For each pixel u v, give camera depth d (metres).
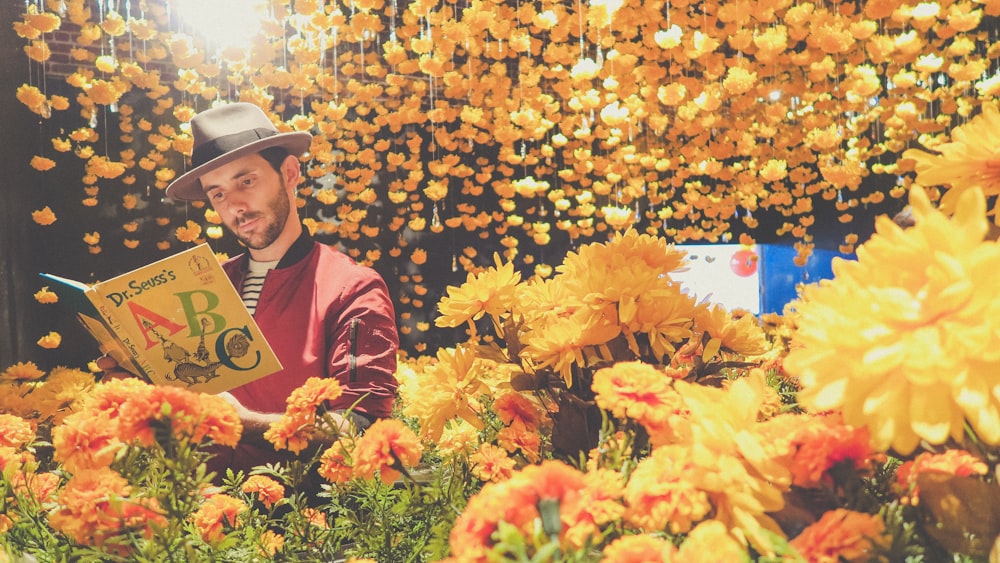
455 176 9.62
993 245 0.41
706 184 11.49
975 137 0.56
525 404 0.99
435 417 0.97
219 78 7.97
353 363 1.80
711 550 0.41
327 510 1.06
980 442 0.51
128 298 1.32
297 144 2.12
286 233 2.07
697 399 0.53
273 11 6.50
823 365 0.45
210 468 1.66
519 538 0.41
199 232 7.14
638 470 0.51
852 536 0.46
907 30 8.79
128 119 7.48
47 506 0.85
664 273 0.95
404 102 9.13
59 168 7.21
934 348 0.39
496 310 0.98
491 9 7.55
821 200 11.61
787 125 10.15
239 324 1.36
